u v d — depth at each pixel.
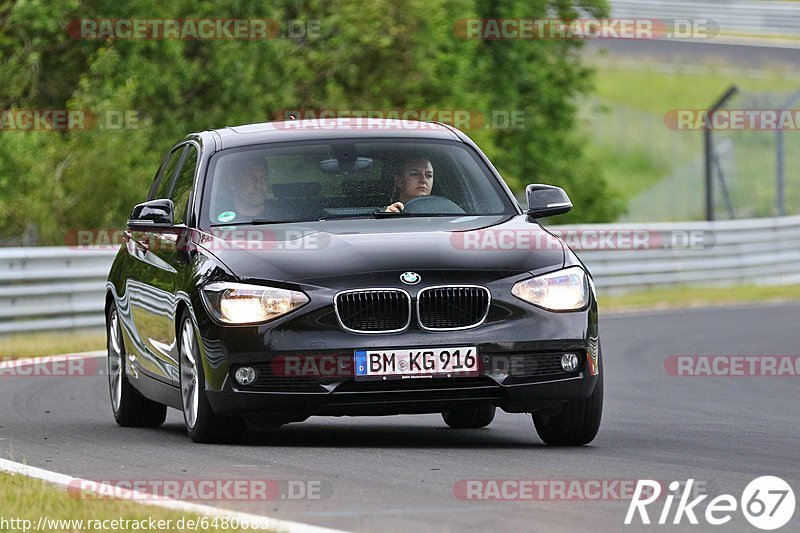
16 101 75.19
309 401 22.38
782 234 81.56
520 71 106.12
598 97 157.00
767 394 33.72
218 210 25.33
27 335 49.91
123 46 74.69
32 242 66.81
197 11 77.12
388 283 22.48
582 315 23.11
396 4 84.69
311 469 20.59
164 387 26.06
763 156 128.25
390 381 22.28
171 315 24.81
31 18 72.44
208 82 77.12
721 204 126.31
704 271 76.06
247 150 26.44
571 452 22.95
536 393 22.69
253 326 22.50
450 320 22.56
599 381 23.53
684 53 165.00
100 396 34.12
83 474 20.81
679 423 28.00
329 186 25.64
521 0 106.56
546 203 26.00
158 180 30.19
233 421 23.62
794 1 168.12
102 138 67.62
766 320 55.78
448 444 24.30
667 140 150.38
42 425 28.50
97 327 52.66
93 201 67.31
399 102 86.19
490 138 95.44
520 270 23.00
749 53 161.88
